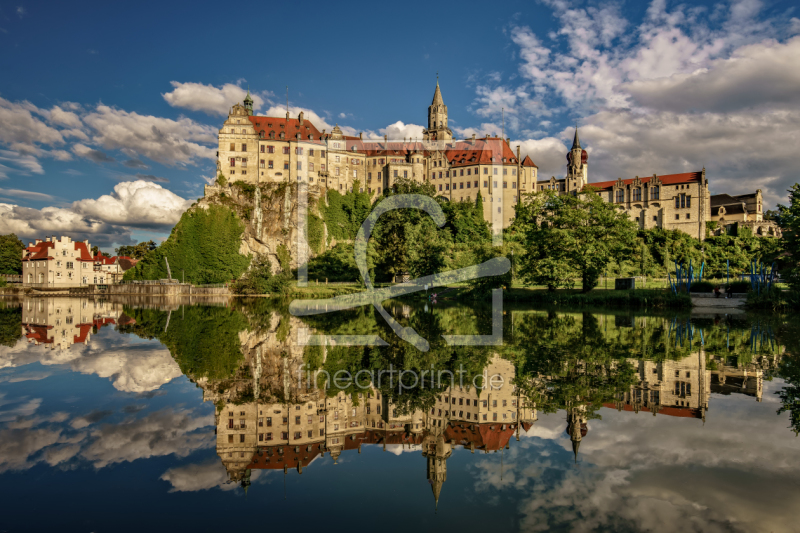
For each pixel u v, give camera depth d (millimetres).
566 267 59594
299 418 13961
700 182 146250
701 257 118312
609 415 13391
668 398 14938
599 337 28859
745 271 107875
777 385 16516
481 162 145750
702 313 45188
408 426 13320
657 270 97062
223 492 9117
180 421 13469
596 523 7551
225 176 137000
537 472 9828
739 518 7652
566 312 47844
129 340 29234
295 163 141000
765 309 45531
